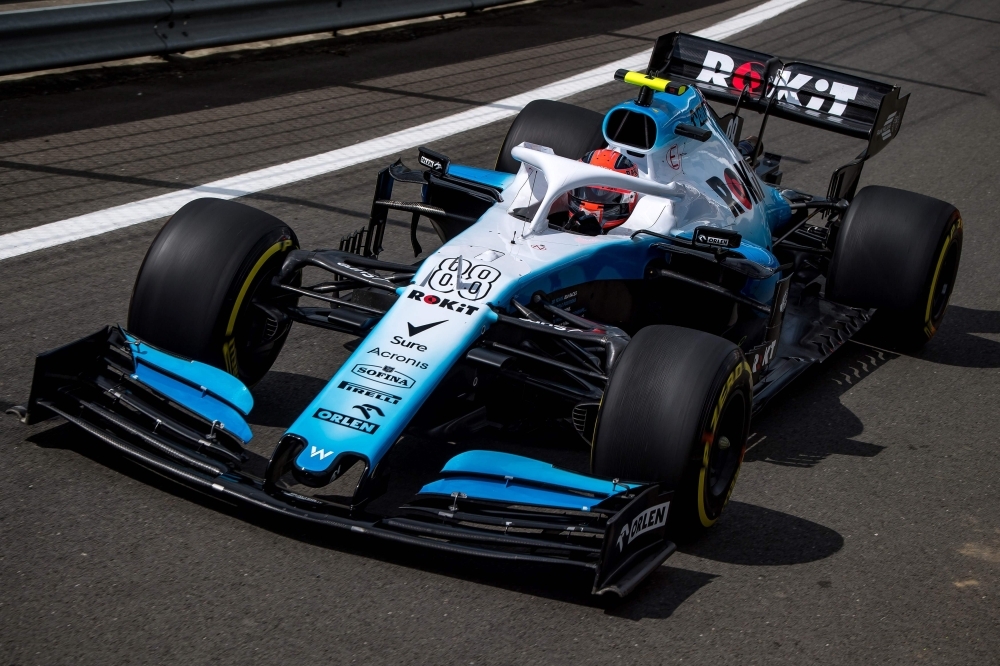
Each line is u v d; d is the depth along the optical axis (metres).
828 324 22.66
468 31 48.84
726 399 14.80
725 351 14.91
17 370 18.77
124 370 15.81
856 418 20.19
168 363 15.65
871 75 47.31
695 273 19.53
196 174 29.19
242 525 14.69
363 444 13.89
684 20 54.53
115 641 12.34
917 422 20.25
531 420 17.20
